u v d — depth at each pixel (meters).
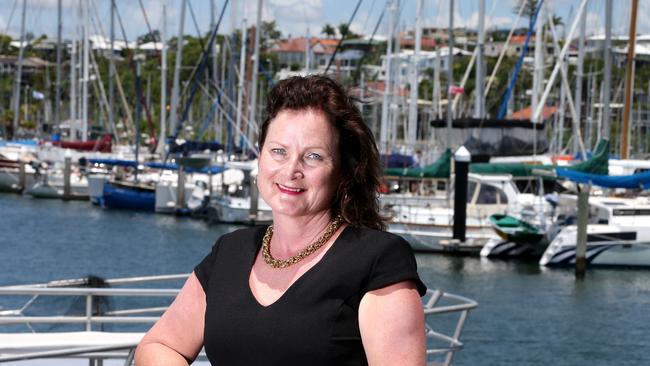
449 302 24.47
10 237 37.25
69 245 35.50
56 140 61.34
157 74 88.75
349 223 2.92
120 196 47.88
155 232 39.91
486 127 36.19
